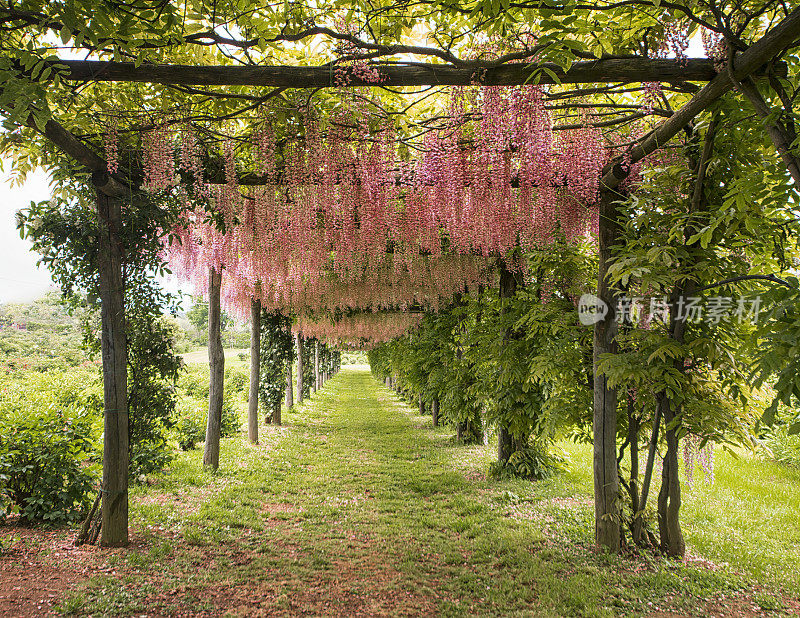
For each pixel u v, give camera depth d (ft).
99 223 13.10
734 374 11.19
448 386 30.83
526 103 9.19
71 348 41.78
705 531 14.19
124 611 9.44
